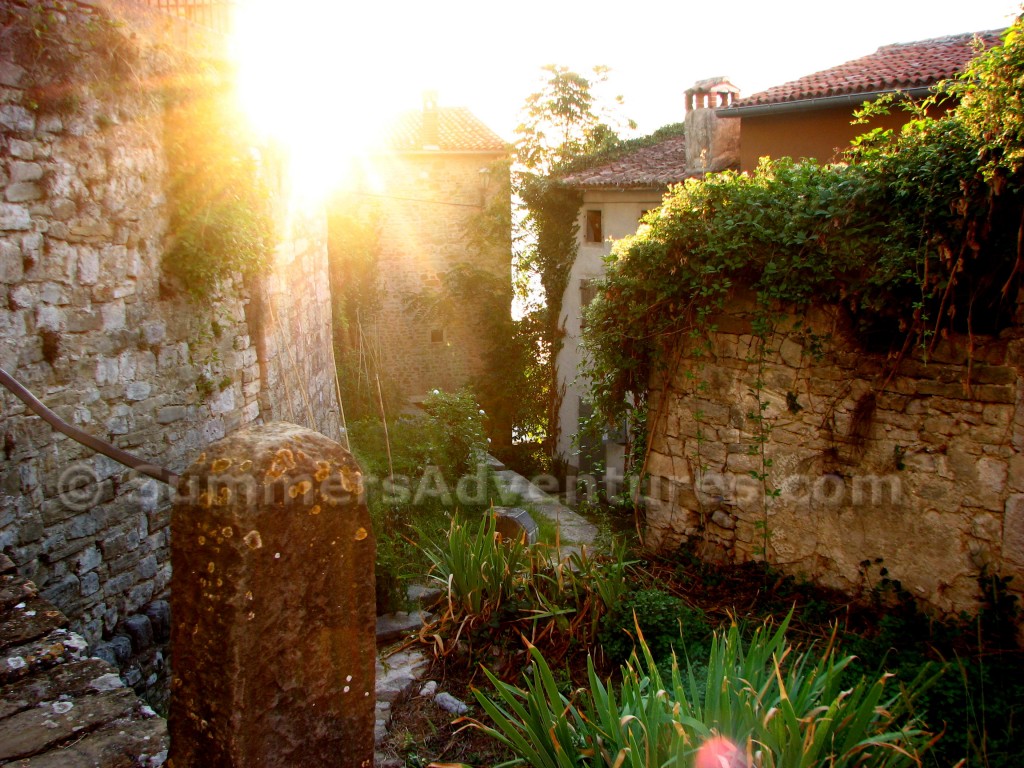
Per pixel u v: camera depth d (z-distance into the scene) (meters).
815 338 6.31
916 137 5.54
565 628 5.92
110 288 5.42
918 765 3.36
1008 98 4.89
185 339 6.35
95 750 2.57
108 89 5.36
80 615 5.12
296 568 2.11
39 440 4.83
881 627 5.83
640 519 8.27
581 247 18.92
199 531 2.04
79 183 5.12
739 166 13.12
